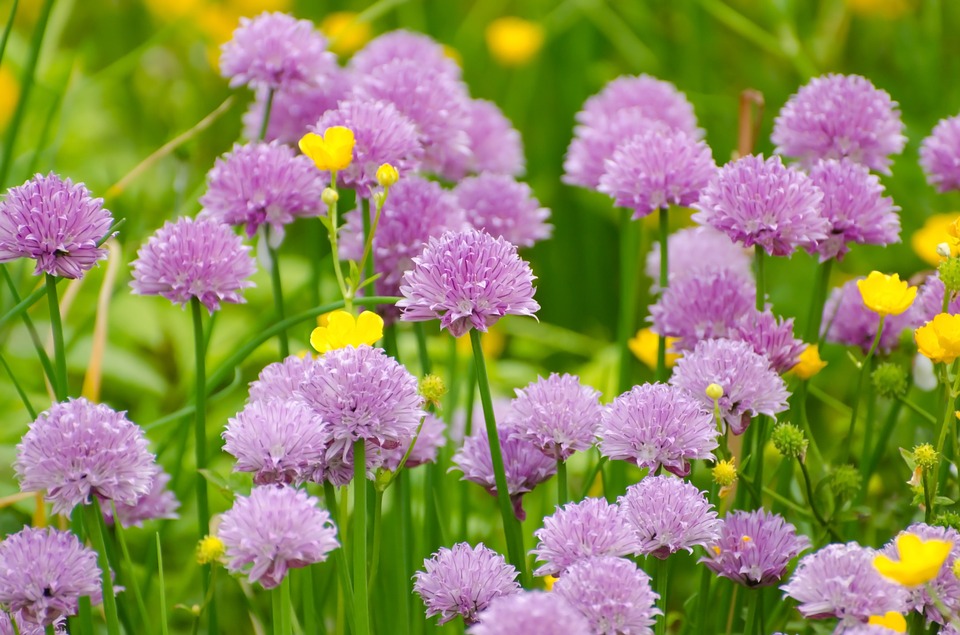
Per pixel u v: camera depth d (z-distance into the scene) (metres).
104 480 1.19
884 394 1.30
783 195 1.27
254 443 1.18
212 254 1.27
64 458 1.19
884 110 1.35
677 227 1.95
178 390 1.52
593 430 1.24
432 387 1.23
